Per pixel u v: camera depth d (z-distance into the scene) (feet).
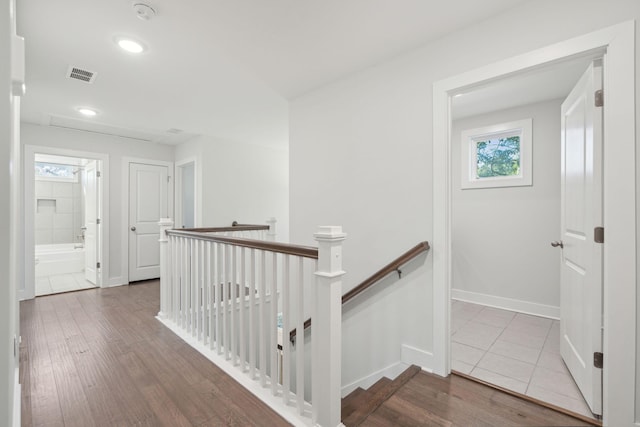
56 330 9.37
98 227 15.43
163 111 11.99
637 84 4.79
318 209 9.69
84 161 22.26
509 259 11.19
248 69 8.54
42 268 18.33
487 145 12.11
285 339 5.77
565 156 7.14
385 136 7.95
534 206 10.73
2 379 3.14
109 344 8.36
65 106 11.31
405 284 7.39
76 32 6.76
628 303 4.80
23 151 13.09
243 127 14.26
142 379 6.59
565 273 7.12
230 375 6.75
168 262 10.27
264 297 6.27
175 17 6.30
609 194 4.97
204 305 8.27
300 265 5.50
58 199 22.18
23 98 10.50
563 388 6.26
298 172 10.37
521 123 10.95
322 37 7.04
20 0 5.65
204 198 15.71
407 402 5.72
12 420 4.26
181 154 17.38
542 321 10.05
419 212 7.23
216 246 7.84
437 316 6.81
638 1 4.83
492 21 6.22
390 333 7.68
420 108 7.27
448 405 5.63
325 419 5.03
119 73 8.74
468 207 12.14
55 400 5.85
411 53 7.47
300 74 8.82
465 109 11.27
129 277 16.10
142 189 16.66
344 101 8.98
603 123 5.21
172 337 8.84
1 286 3.13
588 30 5.19
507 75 6.07
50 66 8.31
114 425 5.19
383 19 6.38
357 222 8.56
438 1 5.83
